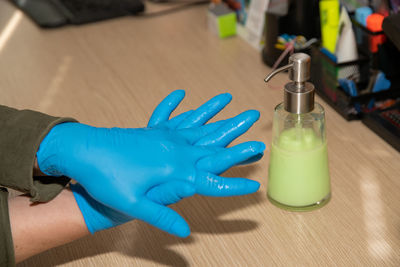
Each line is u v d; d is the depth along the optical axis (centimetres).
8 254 69
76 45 127
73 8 143
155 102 104
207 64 115
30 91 110
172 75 112
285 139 77
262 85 106
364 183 83
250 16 119
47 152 70
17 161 69
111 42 127
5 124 70
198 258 75
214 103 77
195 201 83
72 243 79
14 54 124
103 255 77
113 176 67
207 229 79
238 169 87
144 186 67
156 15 141
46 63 120
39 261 77
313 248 75
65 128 70
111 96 107
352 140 91
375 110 94
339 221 78
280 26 106
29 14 143
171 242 78
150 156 68
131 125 99
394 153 88
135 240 79
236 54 118
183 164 68
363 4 97
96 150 68
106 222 73
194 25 133
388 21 87
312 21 105
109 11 141
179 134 72
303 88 72
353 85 94
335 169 86
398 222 77
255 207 81
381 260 73
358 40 96
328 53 97
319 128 77
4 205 70
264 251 75
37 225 73
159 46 123
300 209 80
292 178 78
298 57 70
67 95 108
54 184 73
